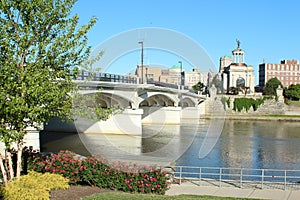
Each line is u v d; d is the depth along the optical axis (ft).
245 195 53.88
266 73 571.69
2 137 39.47
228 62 486.79
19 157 43.42
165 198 43.91
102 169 50.96
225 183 62.49
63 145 128.57
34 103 39.70
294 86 460.55
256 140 178.29
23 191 38.50
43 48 40.60
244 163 110.63
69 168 50.70
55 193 42.37
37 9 41.09
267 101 380.58
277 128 257.14
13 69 38.96
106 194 44.09
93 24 43.42
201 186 59.16
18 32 41.14
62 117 46.52
